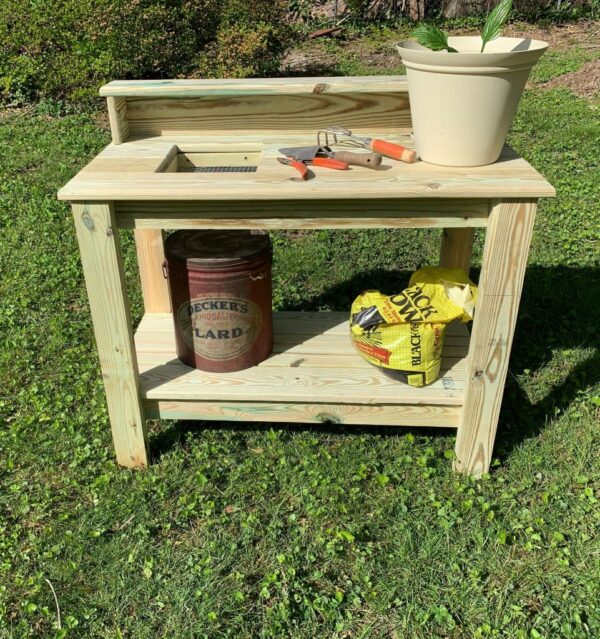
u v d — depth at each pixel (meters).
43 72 6.63
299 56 8.94
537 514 2.11
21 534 2.07
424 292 2.28
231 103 2.33
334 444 2.44
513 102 1.83
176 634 1.78
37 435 2.46
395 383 2.27
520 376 2.74
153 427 2.53
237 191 1.82
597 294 3.31
